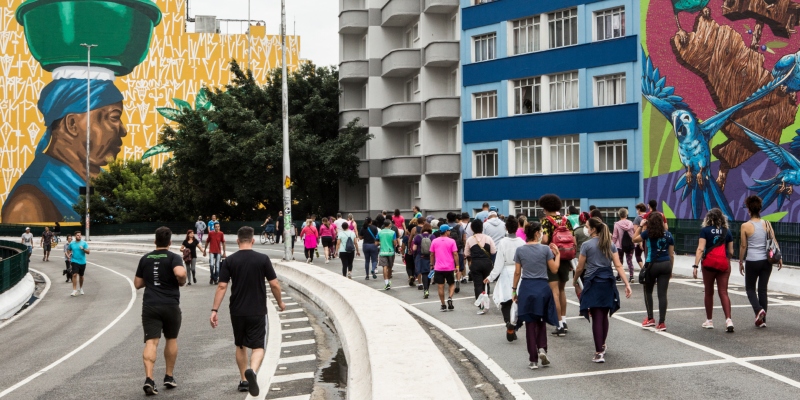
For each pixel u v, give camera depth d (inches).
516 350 458.3
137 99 3373.5
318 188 2283.5
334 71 2389.3
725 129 1337.4
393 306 578.6
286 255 1230.9
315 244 1273.4
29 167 3309.5
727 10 1339.8
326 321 660.1
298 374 435.2
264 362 475.5
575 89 1592.0
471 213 1776.6
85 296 1063.6
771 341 450.9
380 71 2087.8
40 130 3319.4
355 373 386.9
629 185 1480.1
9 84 3307.1
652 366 391.9
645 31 1461.6
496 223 684.1
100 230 2940.5
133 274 1423.5
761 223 505.0
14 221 3292.3
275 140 2156.7
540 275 405.1
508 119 1701.5
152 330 402.6
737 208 1315.2
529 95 1676.9
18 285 1008.9
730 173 1327.5
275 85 2354.8
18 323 818.8
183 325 682.8
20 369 508.4
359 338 482.3
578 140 1579.7
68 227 3016.7
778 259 499.8
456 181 1870.1
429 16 1910.7
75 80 3314.5
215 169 2278.5
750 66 1307.8
